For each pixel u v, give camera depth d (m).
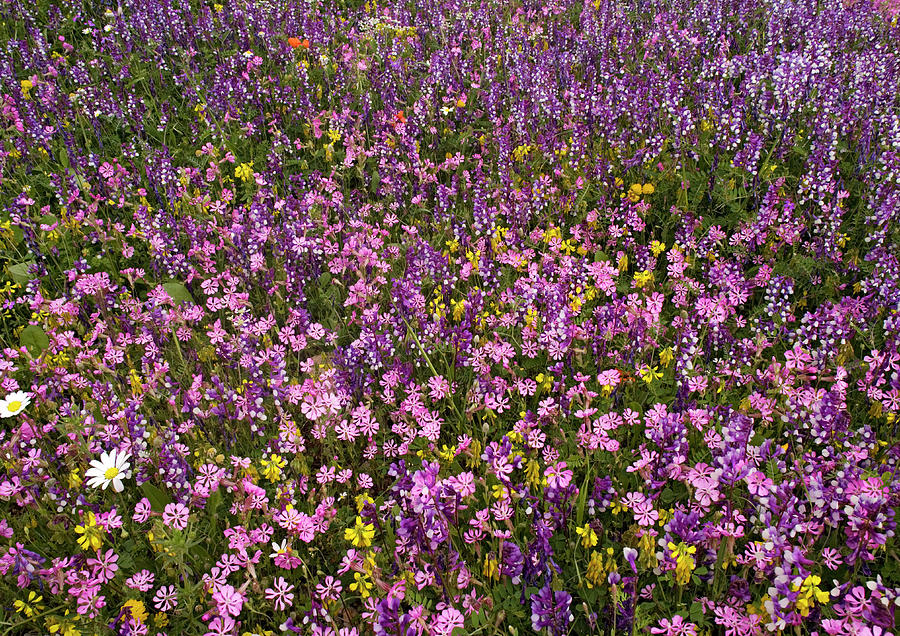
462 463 3.89
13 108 6.80
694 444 3.66
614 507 3.37
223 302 4.66
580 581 3.03
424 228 5.69
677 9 8.99
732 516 2.99
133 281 5.01
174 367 4.47
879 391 3.71
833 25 8.39
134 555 3.40
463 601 3.01
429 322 4.47
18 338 4.81
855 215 5.34
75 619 3.06
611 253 5.46
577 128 5.91
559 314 4.00
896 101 6.51
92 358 4.04
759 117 6.18
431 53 8.42
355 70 7.58
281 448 3.67
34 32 8.15
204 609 3.14
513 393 4.15
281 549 3.14
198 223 5.50
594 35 8.68
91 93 7.20
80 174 5.89
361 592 3.04
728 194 5.41
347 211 5.57
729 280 4.49
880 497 2.92
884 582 3.02
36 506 3.49
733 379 3.93
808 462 3.33
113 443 3.67
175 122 7.27
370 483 3.64
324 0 10.12
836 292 4.73
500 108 7.11
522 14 9.45
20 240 5.59
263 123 6.92
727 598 2.94
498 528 3.38
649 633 2.95
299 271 4.97
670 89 6.35
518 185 5.86
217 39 8.70
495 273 4.95
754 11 8.66
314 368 4.05
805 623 2.81
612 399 3.83
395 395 4.22
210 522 3.44
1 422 4.12
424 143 6.87
